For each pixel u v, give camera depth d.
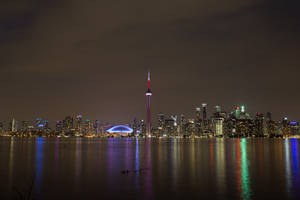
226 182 39.84
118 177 44.84
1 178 43.81
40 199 30.86
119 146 175.38
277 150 124.06
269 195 31.73
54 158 79.06
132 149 135.12
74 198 31.19
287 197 30.86
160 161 70.69
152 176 45.72
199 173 49.00
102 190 34.97
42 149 128.38
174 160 73.56
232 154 97.12
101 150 124.38
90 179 42.88
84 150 123.50
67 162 67.81
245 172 49.97
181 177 44.56
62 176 45.91
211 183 39.12
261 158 79.50
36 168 56.03
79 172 50.44
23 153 99.44
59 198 31.23
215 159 76.56
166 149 134.62
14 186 37.53
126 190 34.94
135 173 49.28
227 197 31.05
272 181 40.34
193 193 33.06
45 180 42.03
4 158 78.19
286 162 67.56
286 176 44.97
